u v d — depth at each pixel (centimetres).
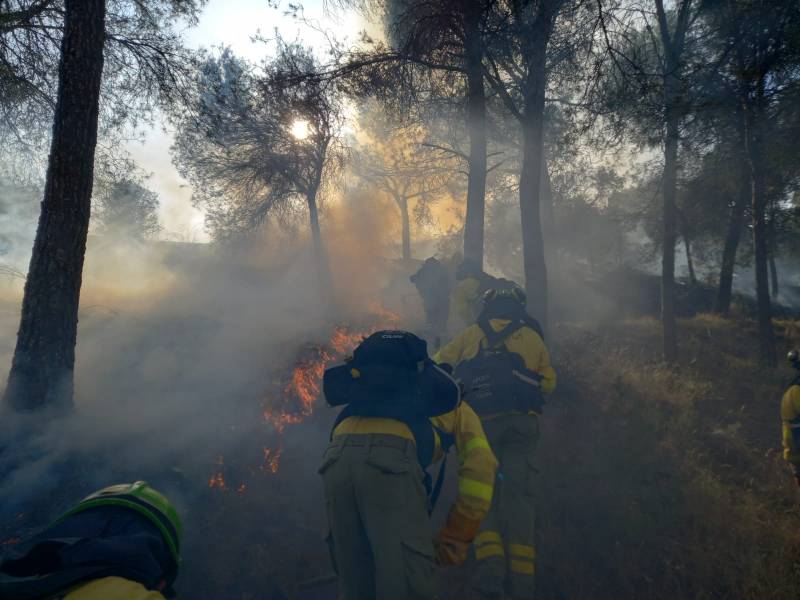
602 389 732
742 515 459
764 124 1059
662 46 1039
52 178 466
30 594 115
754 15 927
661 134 905
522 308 423
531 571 358
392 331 289
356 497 253
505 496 373
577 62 806
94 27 488
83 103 479
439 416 277
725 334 1553
